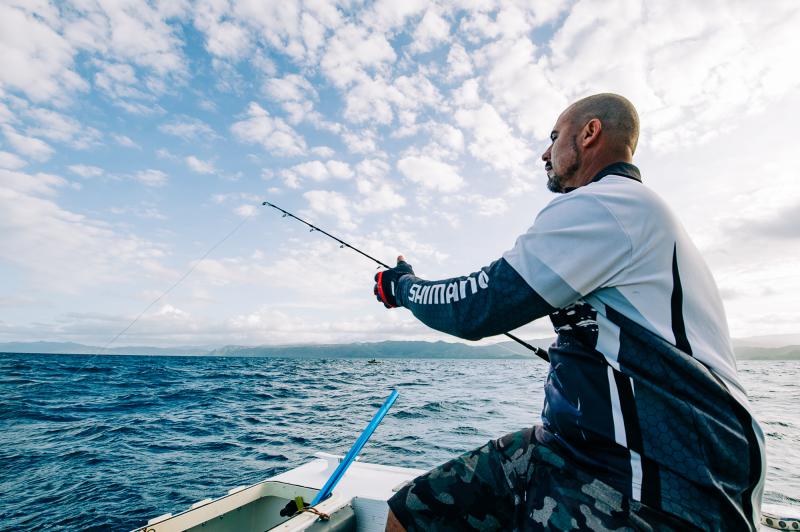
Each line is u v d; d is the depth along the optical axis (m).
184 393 16.69
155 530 1.96
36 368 29.55
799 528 2.03
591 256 0.95
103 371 28.42
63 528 4.39
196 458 6.91
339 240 2.88
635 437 0.92
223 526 2.33
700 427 0.88
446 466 1.38
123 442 8.11
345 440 8.00
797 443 7.61
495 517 1.28
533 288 0.98
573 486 1.01
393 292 1.43
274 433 8.80
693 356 0.93
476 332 1.08
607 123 1.20
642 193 1.01
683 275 0.99
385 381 24.03
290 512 1.98
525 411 11.26
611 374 0.98
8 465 6.59
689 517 0.85
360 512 2.13
